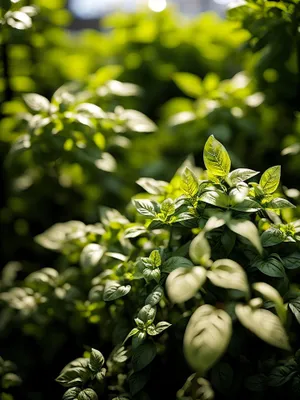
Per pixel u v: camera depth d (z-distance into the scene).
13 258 1.03
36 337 0.84
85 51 1.17
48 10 1.03
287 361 0.63
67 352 0.86
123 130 0.86
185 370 0.67
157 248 0.66
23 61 0.99
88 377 0.64
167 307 0.68
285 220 0.69
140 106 1.15
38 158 0.83
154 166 0.98
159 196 0.70
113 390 0.68
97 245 0.71
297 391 0.61
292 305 0.60
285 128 0.95
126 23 1.16
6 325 0.86
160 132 1.05
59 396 0.84
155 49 1.16
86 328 0.83
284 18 0.79
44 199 1.01
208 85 0.96
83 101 0.85
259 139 0.94
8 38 0.88
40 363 0.86
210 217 0.61
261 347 0.65
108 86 0.93
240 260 0.63
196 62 1.17
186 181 0.63
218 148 0.62
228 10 0.82
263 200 0.62
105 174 0.94
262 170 0.95
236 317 0.60
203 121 0.93
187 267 0.61
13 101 0.92
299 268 0.69
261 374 0.63
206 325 0.55
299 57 0.82
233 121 0.92
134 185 0.99
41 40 1.00
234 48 1.16
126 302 0.69
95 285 0.74
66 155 0.83
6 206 1.01
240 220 0.59
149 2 1.16
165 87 1.17
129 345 0.68
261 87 0.92
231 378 0.63
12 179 0.98
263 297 0.62
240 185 0.62
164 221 0.64
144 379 0.63
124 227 0.72
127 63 1.15
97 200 0.98
